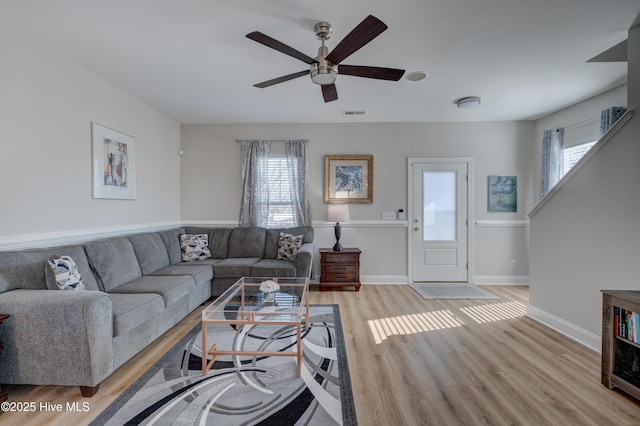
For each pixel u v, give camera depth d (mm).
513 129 4777
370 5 2023
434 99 3826
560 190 2910
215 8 2047
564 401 1870
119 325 2086
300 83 3309
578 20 2205
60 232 2697
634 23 2240
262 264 3916
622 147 2326
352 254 4418
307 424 1679
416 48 2592
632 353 1988
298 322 2180
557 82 3322
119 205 3473
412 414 1755
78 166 2891
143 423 1683
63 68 2713
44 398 1906
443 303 3820
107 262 2773
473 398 1904
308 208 4758
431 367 2275
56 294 1968
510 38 2445
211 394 1949
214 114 4414
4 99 2248
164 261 3695
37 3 1972
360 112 4344
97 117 3119
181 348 2611
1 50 2227
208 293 3828
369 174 4801
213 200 4879
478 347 2598
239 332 2941
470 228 4812
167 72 3035
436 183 4836
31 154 2443
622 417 1728
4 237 2240
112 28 2279
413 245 4852
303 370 2236
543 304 3139
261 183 4797
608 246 2438
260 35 1889
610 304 1982
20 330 1871
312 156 4840
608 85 3414
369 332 2924
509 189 4797
